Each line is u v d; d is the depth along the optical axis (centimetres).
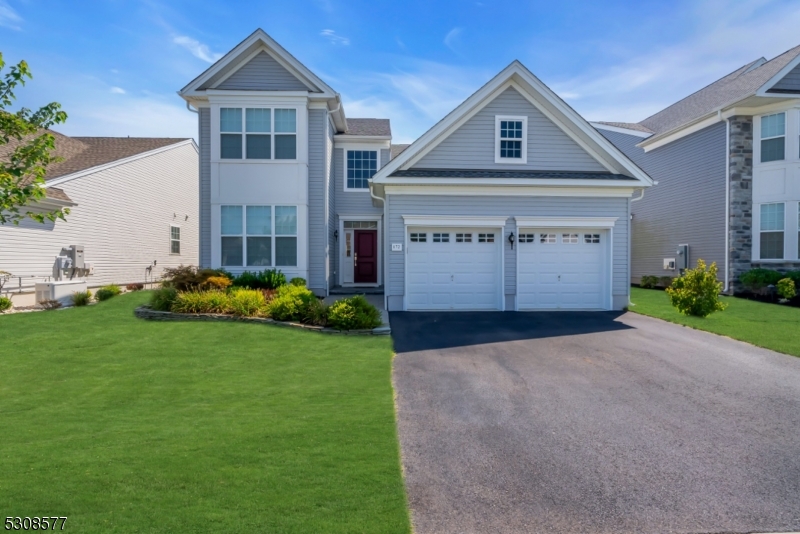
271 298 1251
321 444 477
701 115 1766
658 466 444
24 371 745
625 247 1367
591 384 688
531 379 710
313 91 1535
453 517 359
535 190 1344
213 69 1481
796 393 648
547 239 1365
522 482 412
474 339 977
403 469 430
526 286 1360
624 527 352
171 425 528
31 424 534
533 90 1376
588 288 1373
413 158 1375
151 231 2145
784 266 1594
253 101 1502
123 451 457
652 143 2114
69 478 404
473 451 471
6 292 1370
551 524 354
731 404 607
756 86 1599
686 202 1916
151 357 824
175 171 2359
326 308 1087
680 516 366
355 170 1911
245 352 859
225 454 451
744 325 1094
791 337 966
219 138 1503
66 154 1891
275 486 393
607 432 520
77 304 1345
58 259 1544
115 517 347
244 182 1512
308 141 1567
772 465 447
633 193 1393
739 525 356
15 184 670
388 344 927
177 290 1288
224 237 1516
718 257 1742
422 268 1347
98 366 773
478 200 1343
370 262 1934
